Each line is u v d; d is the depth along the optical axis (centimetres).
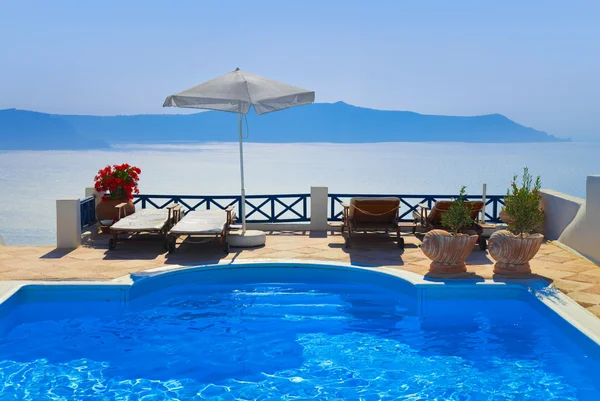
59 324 666
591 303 636
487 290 706
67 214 920
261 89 888
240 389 510
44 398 492
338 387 513
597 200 827
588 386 509
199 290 782
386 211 923
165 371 546
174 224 964
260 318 682
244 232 958
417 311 702
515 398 489
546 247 934
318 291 776
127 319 681
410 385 515
